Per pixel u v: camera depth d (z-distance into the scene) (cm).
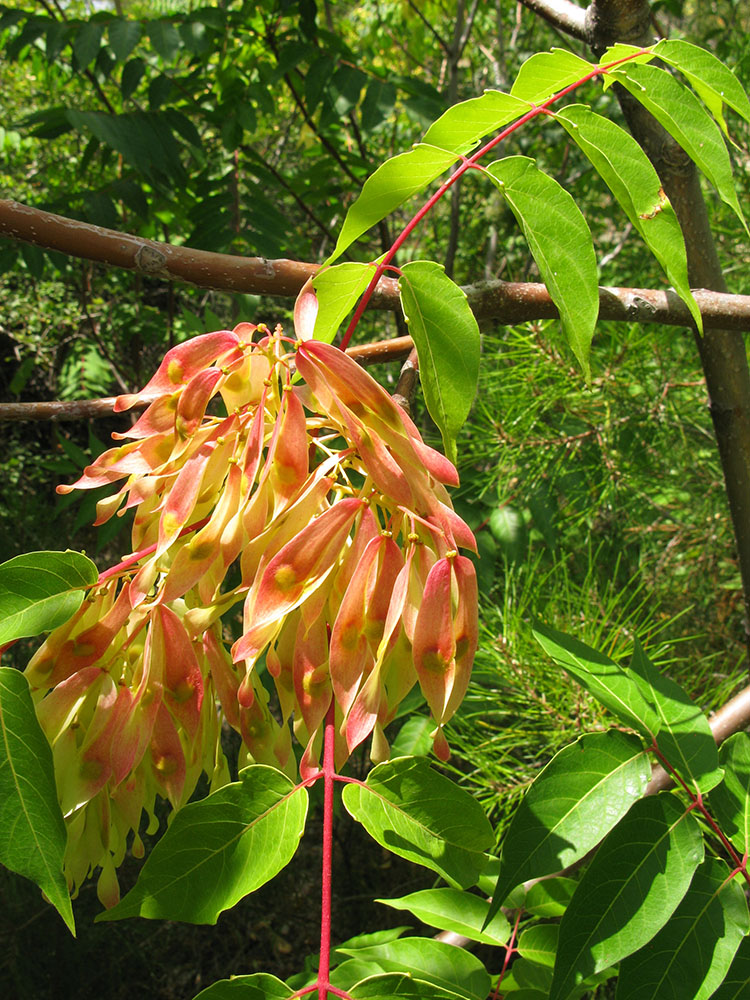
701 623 100
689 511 102
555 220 32
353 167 120
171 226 130
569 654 34
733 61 118
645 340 83
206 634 32
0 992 115
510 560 76
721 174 34
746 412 57
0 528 146
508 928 37
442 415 32
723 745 33
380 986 27
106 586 31
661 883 29
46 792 27
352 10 208
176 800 30
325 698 29
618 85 47
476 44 190
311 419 31
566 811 30
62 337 218
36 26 93
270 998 27
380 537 29
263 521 30
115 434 32
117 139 88
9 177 174
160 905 28
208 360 32
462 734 73
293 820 29
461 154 34
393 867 141
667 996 28
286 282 40
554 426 88
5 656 125
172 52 93
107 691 30
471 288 42
